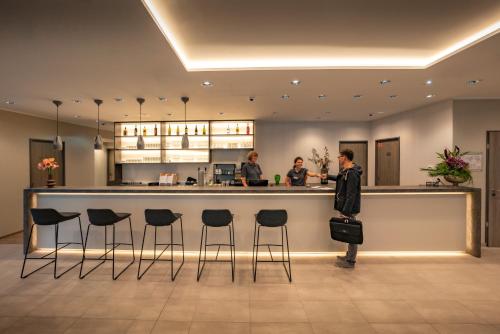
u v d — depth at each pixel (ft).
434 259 12.51
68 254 13.03
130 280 10.39
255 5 7.00
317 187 13.17
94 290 9.61
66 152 21.99
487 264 11.94
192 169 22.94
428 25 8.09
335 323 7.78
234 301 8.91
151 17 6.72
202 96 14.29
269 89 13.07
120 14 6.57
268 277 10.66
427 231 13.05
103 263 12.01
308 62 10.76
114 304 8.70
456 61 9.64
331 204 12.85
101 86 12.41
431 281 10.34
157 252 13.11
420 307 8.57
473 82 12.09
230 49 9.60
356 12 7.38
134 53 8.78
